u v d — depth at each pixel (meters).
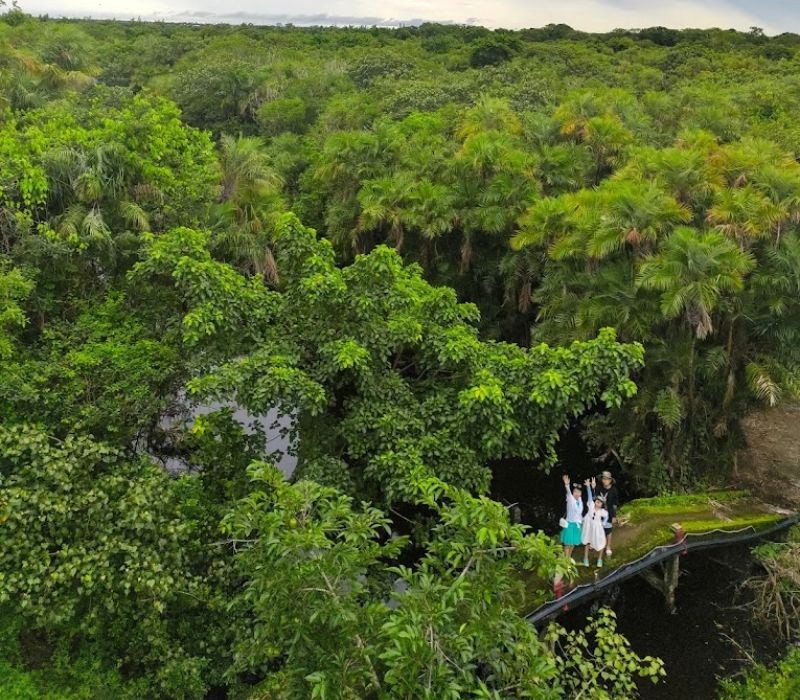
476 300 22.77
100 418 12.31
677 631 12.10
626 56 49.41
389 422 10.88
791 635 11.57
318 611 5.34
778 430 16.44
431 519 12.00
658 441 15.89
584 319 14.76
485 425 10.80
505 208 19.64
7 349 11.72
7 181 14.53
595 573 11.59
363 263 11.64
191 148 19.09
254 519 6.17
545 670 5.48
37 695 9.15
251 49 51.06
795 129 25.39
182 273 11.24
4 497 8.84
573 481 16.84
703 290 12.58
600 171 22.09
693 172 15.91
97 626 9.36
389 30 73.44
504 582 6.01
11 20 37.56
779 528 13.78
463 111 27.88
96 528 9.26
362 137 23.30
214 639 9.98
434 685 4.97
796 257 13.39
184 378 14.16
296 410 13.59
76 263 15.05
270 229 19.56
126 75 49.97
